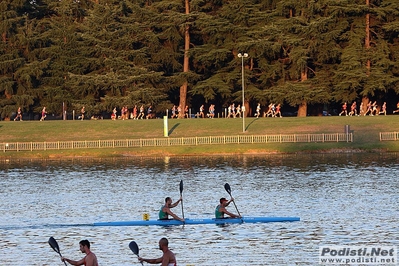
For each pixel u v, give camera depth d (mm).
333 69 158625
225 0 166000
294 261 44469
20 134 129500
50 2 178625
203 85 159750
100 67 168750
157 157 109875
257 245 48312
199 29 167000
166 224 55656
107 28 166125
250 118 140250
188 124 133625
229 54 162500
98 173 90312
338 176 81812
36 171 93812
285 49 160500
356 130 123500
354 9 151500
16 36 167250
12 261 45656
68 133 129625
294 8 161000
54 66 167500
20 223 57656
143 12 163375
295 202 65062
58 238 52062
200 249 47469
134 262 45062
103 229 54688
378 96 161500
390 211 59406
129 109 164000
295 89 152750
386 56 153000
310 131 124375
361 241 49125
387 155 104125
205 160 103562
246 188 74438
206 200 67688
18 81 167625
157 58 165625
